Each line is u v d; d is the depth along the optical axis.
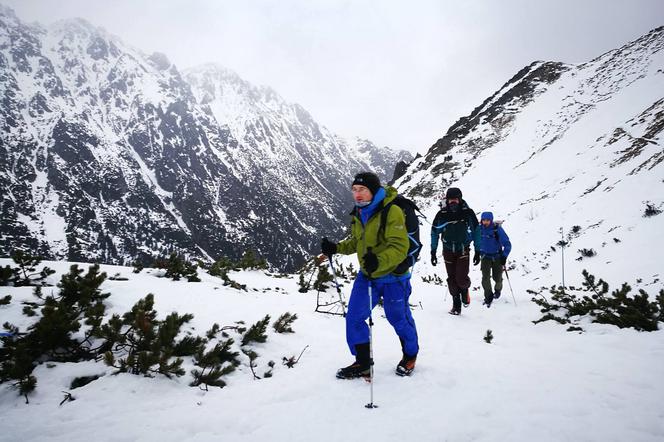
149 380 3.03
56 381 2.90
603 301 5.91
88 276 4.47
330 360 3.86
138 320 3.38
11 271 5.05
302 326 5.01
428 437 2.24
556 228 18.94
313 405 2.74
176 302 5.11
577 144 31.34
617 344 4.29
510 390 2.94
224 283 7.16
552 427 2.30
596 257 13.16
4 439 2.15
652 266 9.90
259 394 2.95
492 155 42.03
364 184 3.18
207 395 2.91
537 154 35.47
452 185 40.84
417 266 24.09
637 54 42.38
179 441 2.22
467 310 7.25
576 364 3.62
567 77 51.47
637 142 22.70
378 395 2.93
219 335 4.14
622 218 15.26
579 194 21.89
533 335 5.20
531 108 48.19
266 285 8.17
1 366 2.94
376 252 3.24
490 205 30.02
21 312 3.88
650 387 2.92
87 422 2.39
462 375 3.35
